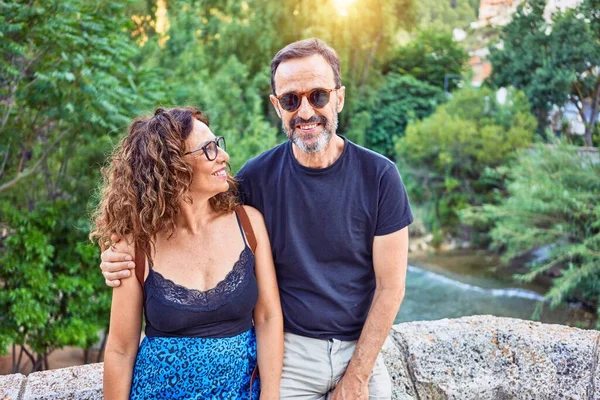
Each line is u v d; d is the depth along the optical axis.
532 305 11.14
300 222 1.77
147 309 1.65
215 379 1.66
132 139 1.63
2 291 6.32
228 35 17.83
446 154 14.58
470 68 18.64
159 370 1.63
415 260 14.30
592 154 10.73
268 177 1.82
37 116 6.38
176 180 1.58
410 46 23.02
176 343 1.64
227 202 1.75
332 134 1.71
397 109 20.64
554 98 13.15
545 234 10.52
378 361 1.91
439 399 2.03
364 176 1.77
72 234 6.87
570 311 10.43
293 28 18.78
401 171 16.12
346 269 1.80
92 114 5.77
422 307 11.44
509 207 11.05
